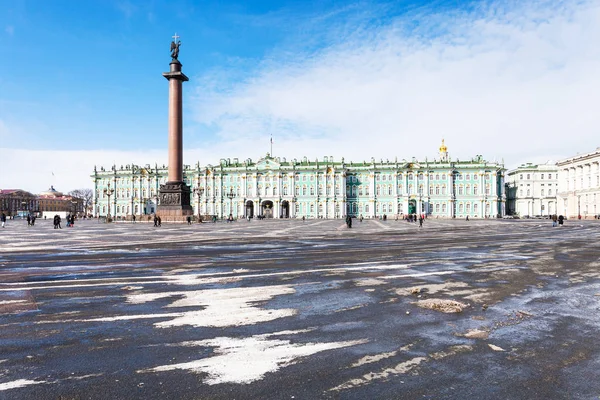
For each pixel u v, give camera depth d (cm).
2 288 1166
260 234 3631
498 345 709
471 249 2264
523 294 1099
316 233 3809
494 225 6025
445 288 1174
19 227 5669
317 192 12838
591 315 895
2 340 730
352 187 12950
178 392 537
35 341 725
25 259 1816
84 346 700
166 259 1806
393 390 544
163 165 14612
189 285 1205
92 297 1052
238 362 632
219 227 5278
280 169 12875
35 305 972
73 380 572
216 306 963
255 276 1359
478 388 550
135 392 537
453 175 12375
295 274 1400
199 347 696
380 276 1365
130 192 13800
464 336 755
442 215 12362
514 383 565
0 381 569
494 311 927
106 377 580
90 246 2431
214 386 553
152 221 7450
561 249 2267
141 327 802
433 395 531
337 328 802
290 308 948
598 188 10444
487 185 12212
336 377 581
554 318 873
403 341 728
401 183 12656
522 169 14862
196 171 13362
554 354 669
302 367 615
